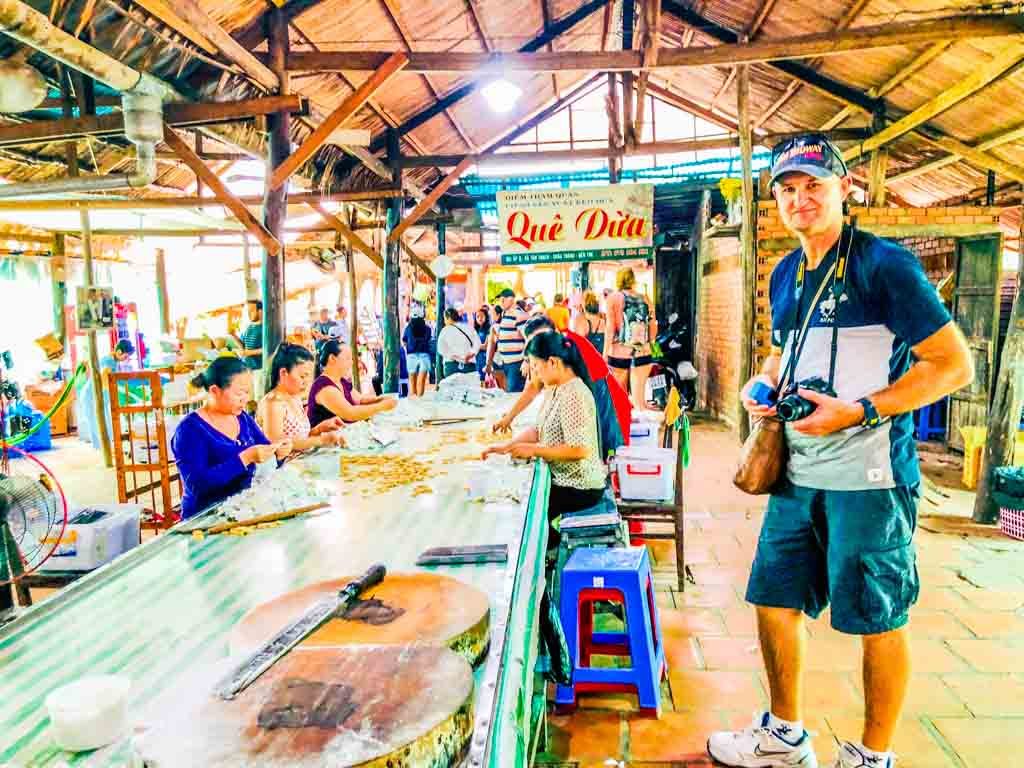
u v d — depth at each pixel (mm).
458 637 1439
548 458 3494
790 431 2480
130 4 3822
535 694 2809
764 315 7977
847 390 2363
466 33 7555
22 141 4516
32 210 8109
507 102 9906
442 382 6500
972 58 6215
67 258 11031
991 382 7223
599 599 3115
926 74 6977
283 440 3629
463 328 10523
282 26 5543
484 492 2746
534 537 2275
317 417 4715
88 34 3760
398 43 6891
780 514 2531
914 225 7457
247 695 1176
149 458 4953
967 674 3354
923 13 6027
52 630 1634
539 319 5023
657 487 4438
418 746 1047
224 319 14516
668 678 3375
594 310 9102
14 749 1173
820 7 6840
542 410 3797
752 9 7719
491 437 4031
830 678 3342
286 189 5480
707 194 10992
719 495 6449
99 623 1669
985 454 5523
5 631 1618
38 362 10484
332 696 1171
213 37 4371
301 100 5168
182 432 3170
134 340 9164
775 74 8977
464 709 1158
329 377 4797
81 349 10156
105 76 3896
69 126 4492
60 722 1155
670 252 12719
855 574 2326
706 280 11273
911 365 2371
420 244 16938
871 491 2299
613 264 15242
